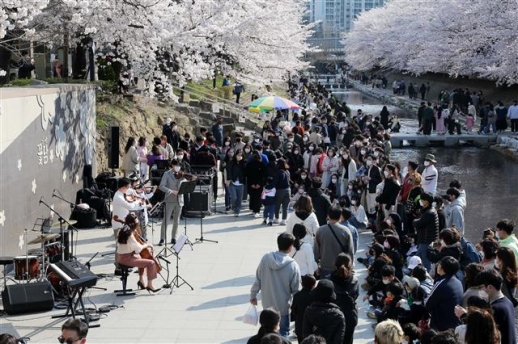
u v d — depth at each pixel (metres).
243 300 12.33
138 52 23.72
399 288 9.38
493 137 39.34
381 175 17.52
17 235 13.83
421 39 60.12
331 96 54.81
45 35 22.34
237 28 28.06
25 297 11.37
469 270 8.69
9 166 13.45
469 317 6.75
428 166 17.00
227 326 11.02
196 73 25.12
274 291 9.35
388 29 83.12
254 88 44.94
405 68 71.12
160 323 11.15
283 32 35.06
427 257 11.76
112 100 27.62
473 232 19.89
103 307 11.76
